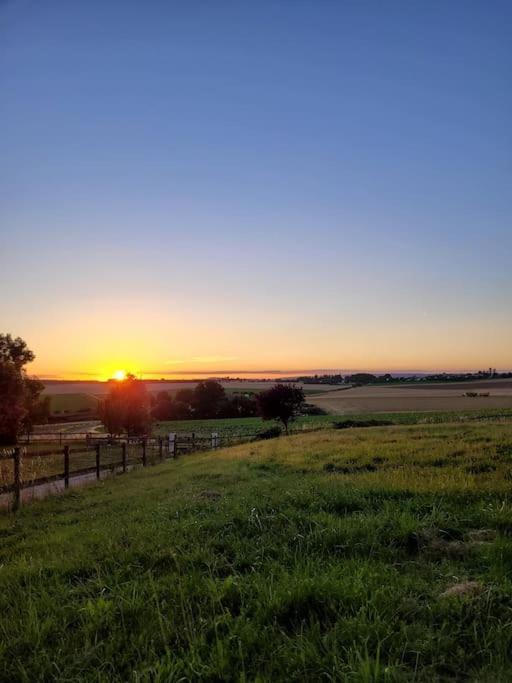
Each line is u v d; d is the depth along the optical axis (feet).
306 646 11.10
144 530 22.59
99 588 15.93
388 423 140.56
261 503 24.93
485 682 9.64
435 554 16.63
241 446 89.66
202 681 10.40
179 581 15.35
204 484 38.83
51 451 50.55
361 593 13.25
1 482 53.67
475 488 25.23
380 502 24.21
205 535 20.52
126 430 185.16
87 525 28.35
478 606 12.35
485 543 16.87
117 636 12.46
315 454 50.70
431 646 10.94
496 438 50.03
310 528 19.67
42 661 11.64
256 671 10.61
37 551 23.29
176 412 336.49
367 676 9.66
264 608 13.12
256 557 17.15
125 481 52.06
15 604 15.28
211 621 12.64
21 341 146.82
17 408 136.26
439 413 187.52
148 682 10.26
